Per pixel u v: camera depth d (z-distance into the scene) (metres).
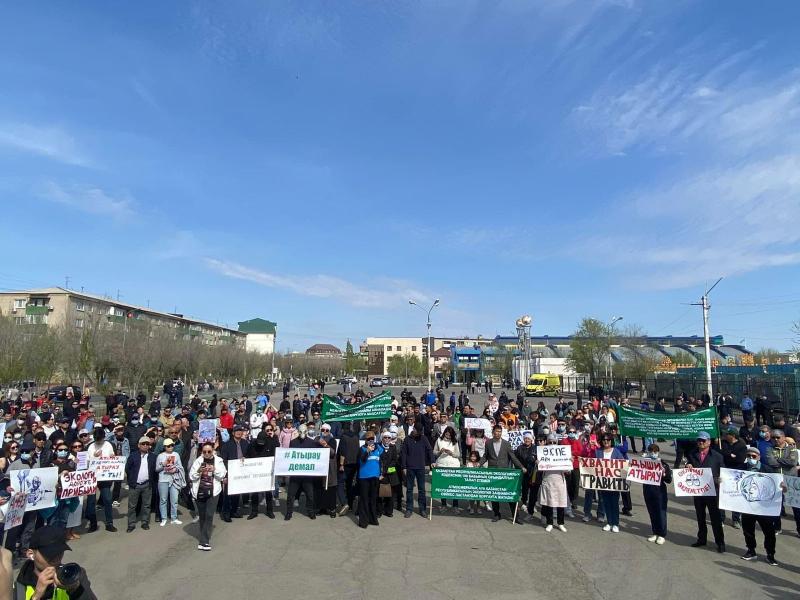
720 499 9.23
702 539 9.81
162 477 11.34
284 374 109.31
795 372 33.94
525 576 8.24
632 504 13.47
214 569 8.55
